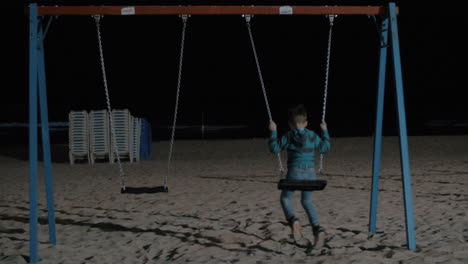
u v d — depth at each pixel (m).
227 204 9.16
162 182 12.35
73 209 9.06
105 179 13.24
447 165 14.49
